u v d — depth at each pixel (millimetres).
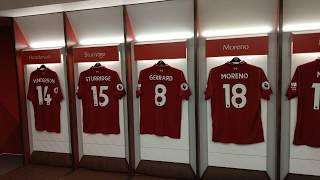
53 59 4277
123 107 4074
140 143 4062
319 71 3123
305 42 3105
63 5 3682
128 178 3926
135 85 3982
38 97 4504
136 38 3988
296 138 3303
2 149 5152
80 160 4383
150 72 3838
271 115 3422
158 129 3881
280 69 3248
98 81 4121
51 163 4531
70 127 4281
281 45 3219
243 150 3576
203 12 3566
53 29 4324
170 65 3797
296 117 3305
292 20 3258
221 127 3586
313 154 3281
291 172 3402
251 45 3340
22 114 4586
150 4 3680
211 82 3559
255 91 3400
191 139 3777
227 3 3418
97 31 4141
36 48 4457
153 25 3834
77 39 4305
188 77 3707
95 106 4188
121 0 3484
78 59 4145
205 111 3707
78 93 4230
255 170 3545
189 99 3748
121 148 4180
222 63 3576
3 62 5023
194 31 3486
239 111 3484
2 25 4801
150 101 3887
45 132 4586
